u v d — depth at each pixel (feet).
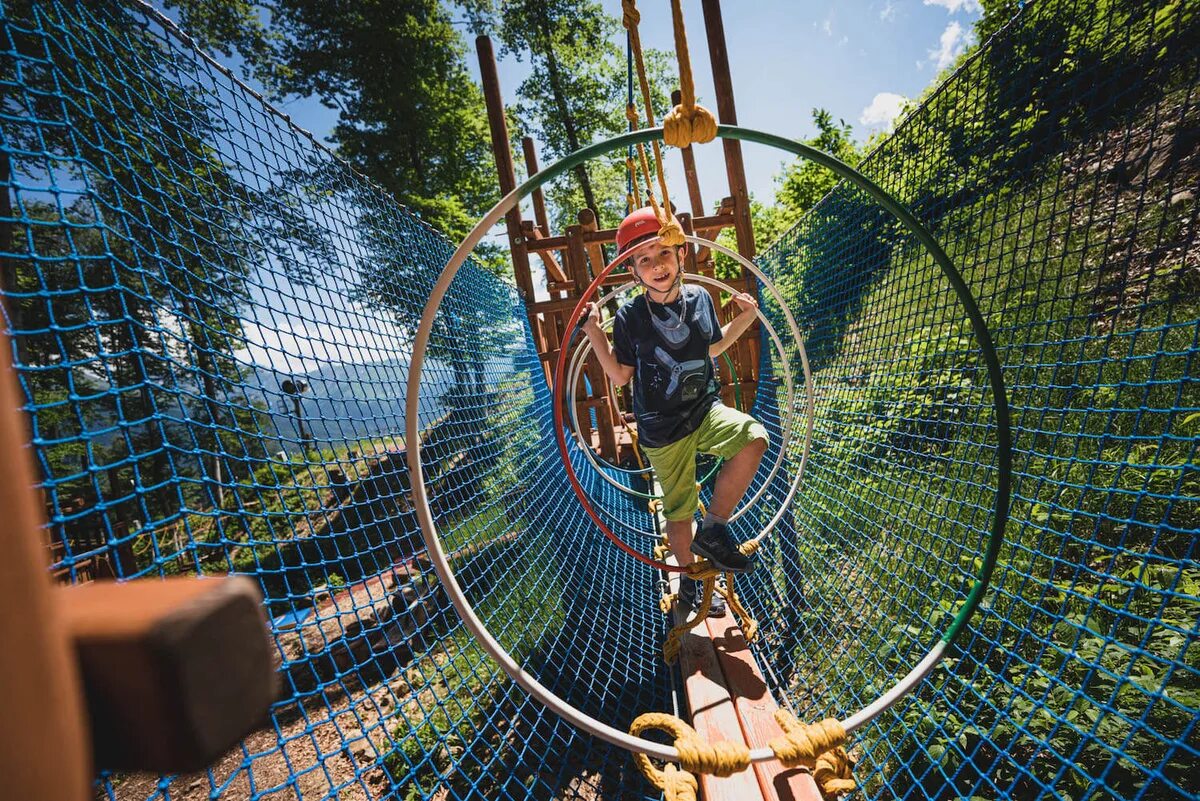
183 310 7.06
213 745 1.04
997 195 10.75
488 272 18.80
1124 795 6.52
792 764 5.86
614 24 80.07
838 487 14.49
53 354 15.84
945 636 6.57
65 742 0.83
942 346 13.97
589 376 22.20
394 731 12.67
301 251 9.89
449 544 13.75
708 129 6.25
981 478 11.77
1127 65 8.05
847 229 16.69
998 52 9.95
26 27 5.54
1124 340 11.41
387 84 70.18
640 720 6.36
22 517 0.78
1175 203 8.00
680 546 9.49
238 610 1.14
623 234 9.55
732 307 22.68
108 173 6.26
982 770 7.48
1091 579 9.00
